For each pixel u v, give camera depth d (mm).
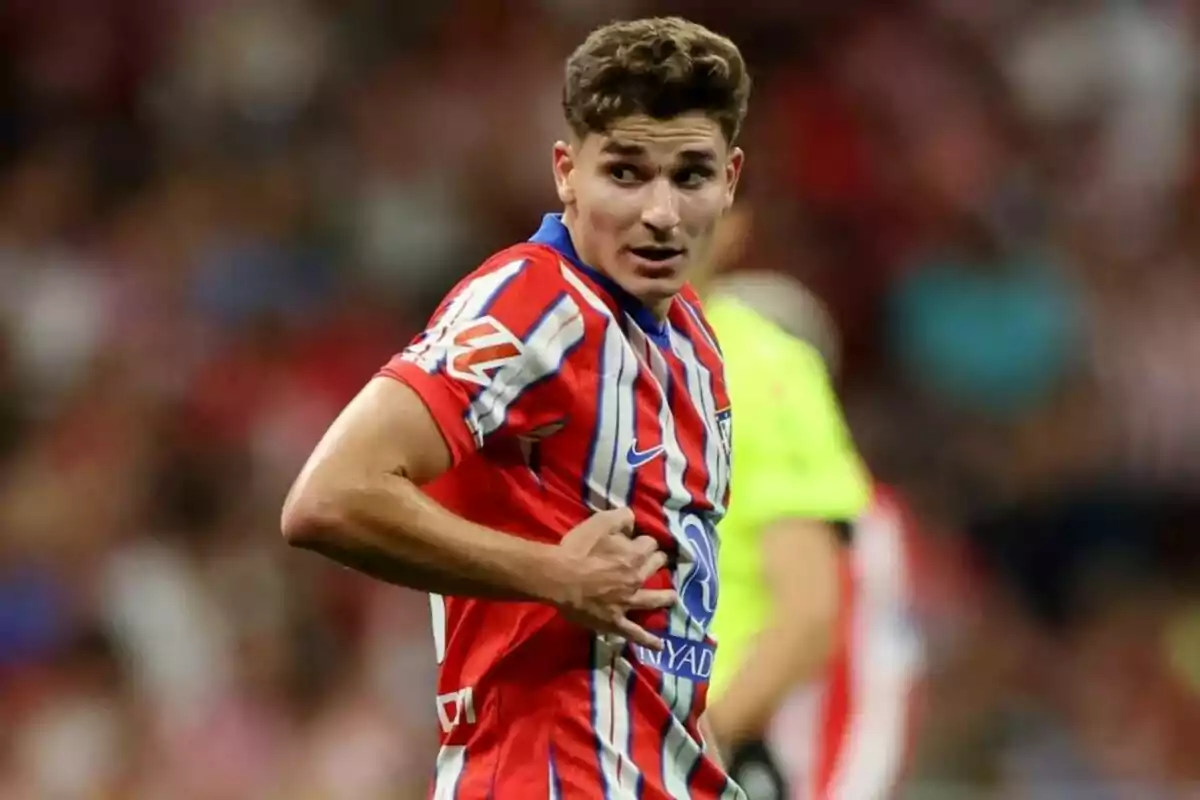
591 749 10211
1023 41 41938
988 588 33094
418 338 10062
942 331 37406
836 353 34656
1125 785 24969
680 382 10781
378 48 41375
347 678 29812
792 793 15539
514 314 9922
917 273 38250
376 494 9375
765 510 13781
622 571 9906
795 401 14070
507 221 39438
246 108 40469
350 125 40438
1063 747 29656
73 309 36438
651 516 10383
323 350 36219
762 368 14125
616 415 10242
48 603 30594
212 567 31500
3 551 31375
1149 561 33781
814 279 37719
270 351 35875
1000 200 39906
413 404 9570
